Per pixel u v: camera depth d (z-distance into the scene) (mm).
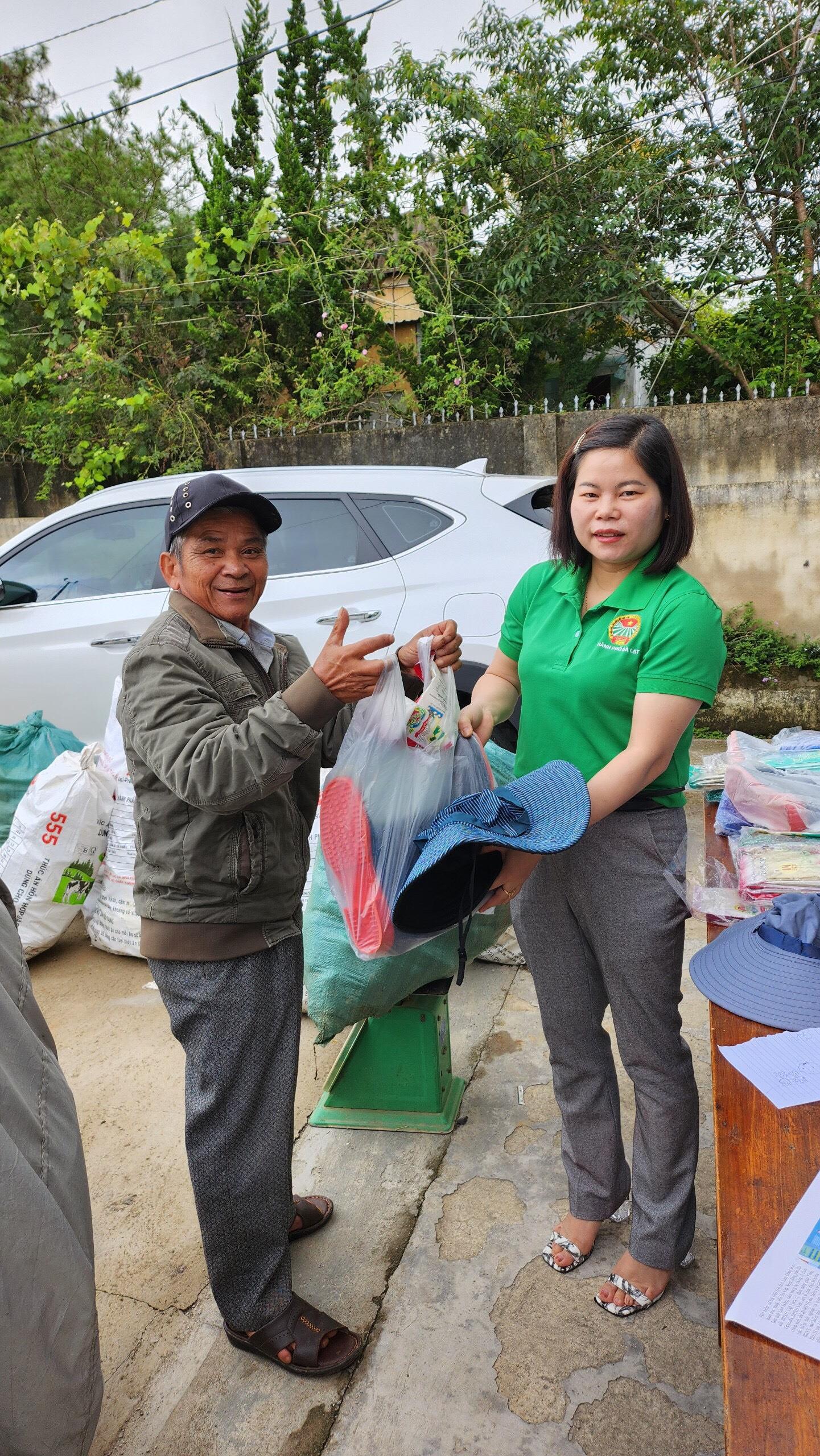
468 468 4297
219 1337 1848
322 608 4031
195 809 1598
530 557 4039
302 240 7676
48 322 8477
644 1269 1855
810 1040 1322
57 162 9188
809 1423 804
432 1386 1709
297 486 4199
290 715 1457
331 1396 1702
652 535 1592
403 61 7082
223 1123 1650
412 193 7297
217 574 1664
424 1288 1931
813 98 6391
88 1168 2332
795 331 7125
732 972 1492
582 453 1617
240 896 1634
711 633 1568
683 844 1740
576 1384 1698
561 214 6938
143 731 1560
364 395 7820
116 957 3484
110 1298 1947
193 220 8883
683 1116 1793
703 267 7023
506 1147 2352
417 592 4016
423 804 1698
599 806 1546
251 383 8102
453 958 2371
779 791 2051
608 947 1730
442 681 1794
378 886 1689
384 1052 2416
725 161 6625
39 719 3822
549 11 6703
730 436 6090
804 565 5875
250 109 8234
